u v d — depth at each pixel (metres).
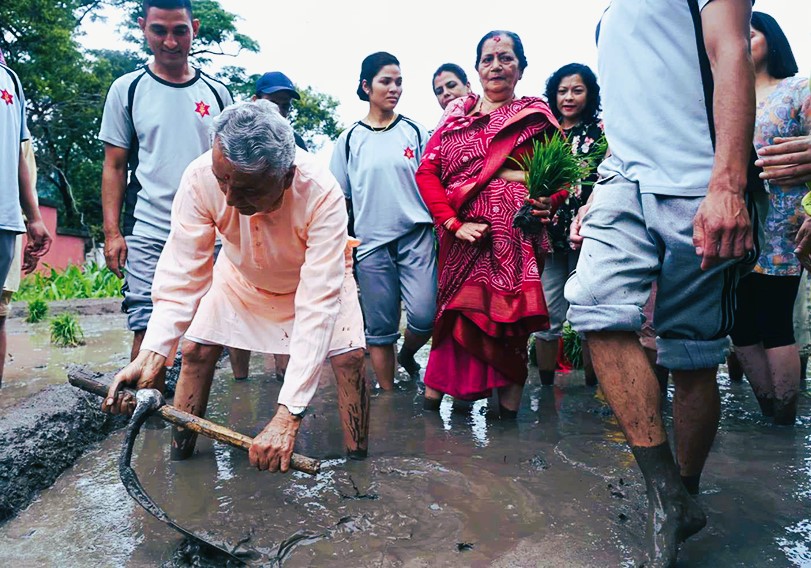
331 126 31.97
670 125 2.20
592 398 4.38
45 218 21.08
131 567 2.18
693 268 2.19
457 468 2.98
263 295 3.06
